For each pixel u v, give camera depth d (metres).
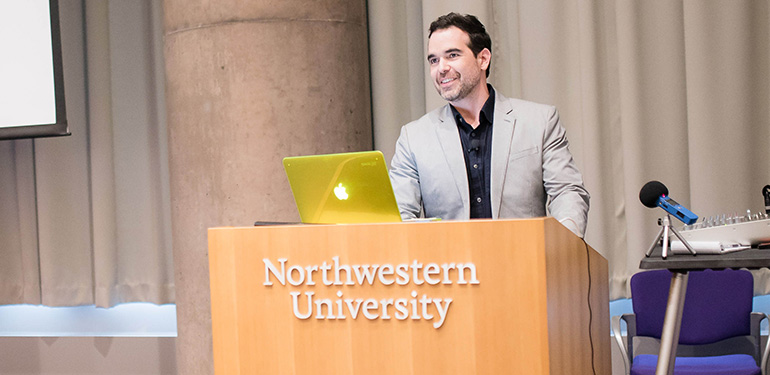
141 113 4.33
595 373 2.05
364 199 1.79
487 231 1.55
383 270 1.61
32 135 4.08
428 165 2.55
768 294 3.59
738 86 3.55
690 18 3.59
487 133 2.58
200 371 3.66
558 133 2.53
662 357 1.90
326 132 3.57
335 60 3.61
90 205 4.43
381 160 1.72
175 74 3.67
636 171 3.68
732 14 3.56
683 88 3.69
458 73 2.48
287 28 3.52
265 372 1.68
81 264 4.43
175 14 3.66
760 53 3.60
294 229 1.67
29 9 4.09
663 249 1.84
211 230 1.73
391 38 4.01
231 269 1.71
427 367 1.58
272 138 3.51
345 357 1.63
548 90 3.79
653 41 3.71
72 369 4.38
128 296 4.38
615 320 3.16
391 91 4.00
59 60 4.05
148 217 4.33
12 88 4.12
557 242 1.63
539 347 1.52
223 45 3.53
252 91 3.51
